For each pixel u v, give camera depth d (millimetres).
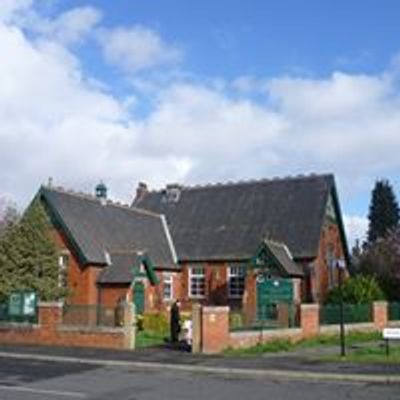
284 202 49250
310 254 45125
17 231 36375
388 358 23031
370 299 40844
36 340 29031
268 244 43656
